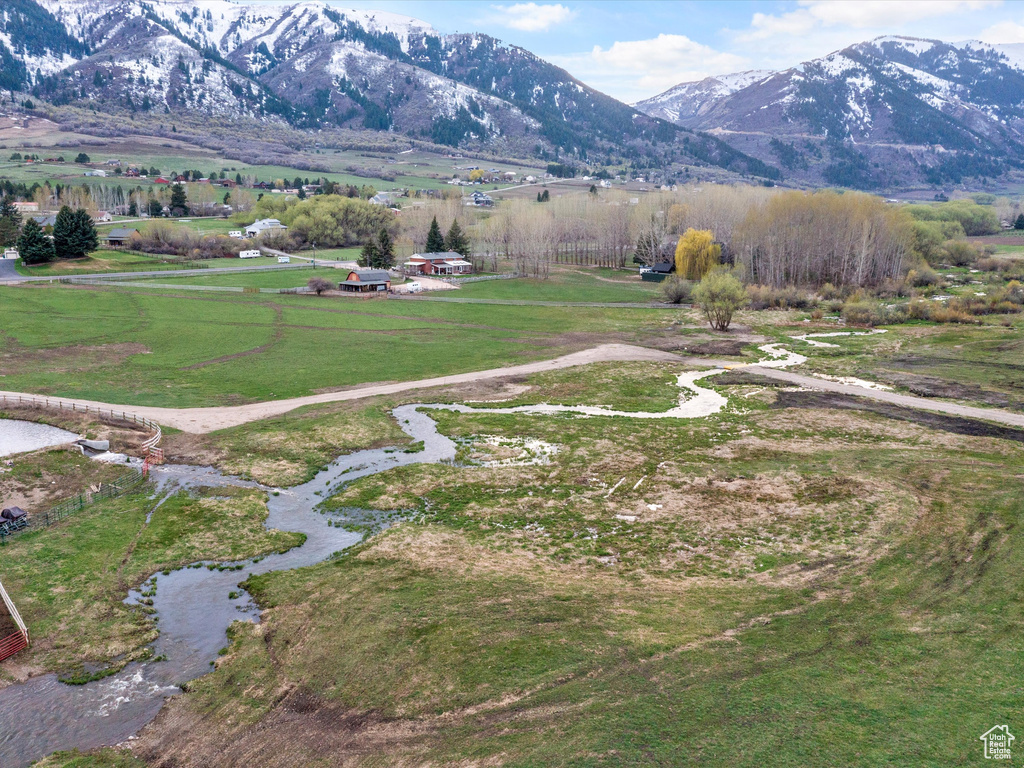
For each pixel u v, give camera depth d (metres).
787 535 47.59
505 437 69.81
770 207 174.25
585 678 32.69
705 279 129.38
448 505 54.19
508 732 29.53
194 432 69.38
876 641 34.78
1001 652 33.56
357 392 84.06
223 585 42.69
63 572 43.59
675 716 30.00
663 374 93.44
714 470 60.09
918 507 50.50
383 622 37.78
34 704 32.19
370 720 30.77
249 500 54.75
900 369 94.50
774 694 31.09
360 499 55.38
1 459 58.12
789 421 73.50
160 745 29.66
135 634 37.59
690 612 38.16
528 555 45.84
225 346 103.44
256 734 30.16
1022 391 83.25
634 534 48.75
